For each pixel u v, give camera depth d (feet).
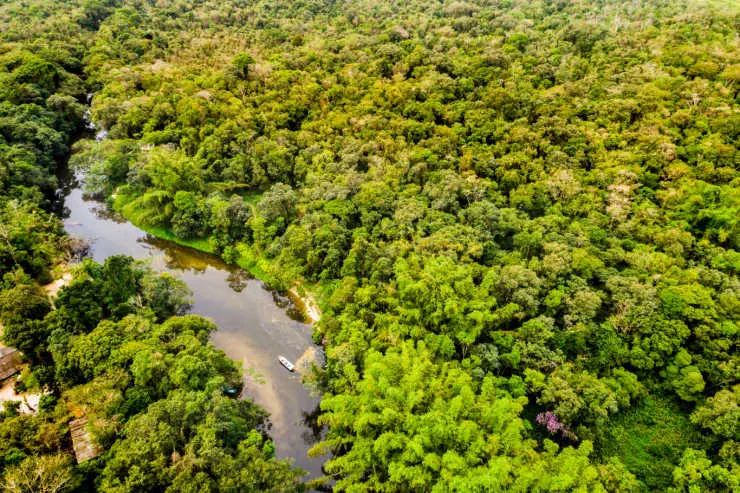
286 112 351.25
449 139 293.23
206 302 246.47
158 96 366.43
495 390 159.43
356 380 166.81
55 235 263.29
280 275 250.16
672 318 180.24
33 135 328.49
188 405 150.92
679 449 159.63
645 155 256.52
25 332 177.06
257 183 320.29
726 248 214.07
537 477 125.39
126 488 125.80
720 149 247.29
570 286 197.57
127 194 319.47
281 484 140.26
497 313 187.52
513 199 249.55
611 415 171.42
